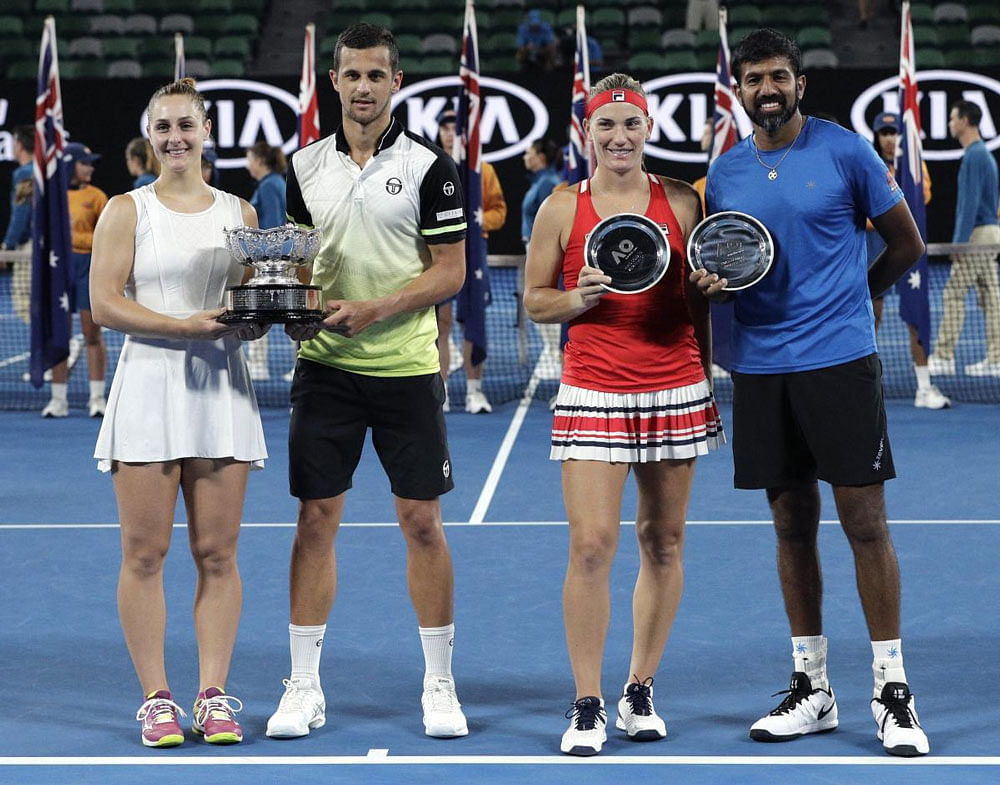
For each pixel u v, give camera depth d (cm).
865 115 2039
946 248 1230
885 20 2450
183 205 464
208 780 420
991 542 719
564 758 440
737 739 457
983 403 1176
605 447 457
